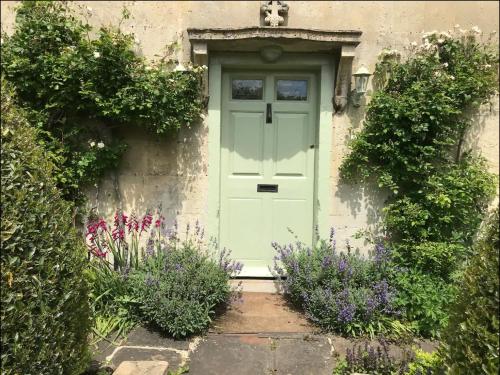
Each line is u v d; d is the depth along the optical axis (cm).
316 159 426
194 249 382
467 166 404
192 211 418
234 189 434
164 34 409
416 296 340
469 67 399
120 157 406
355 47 379
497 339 168
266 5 402
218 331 331
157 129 380
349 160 407
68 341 207
